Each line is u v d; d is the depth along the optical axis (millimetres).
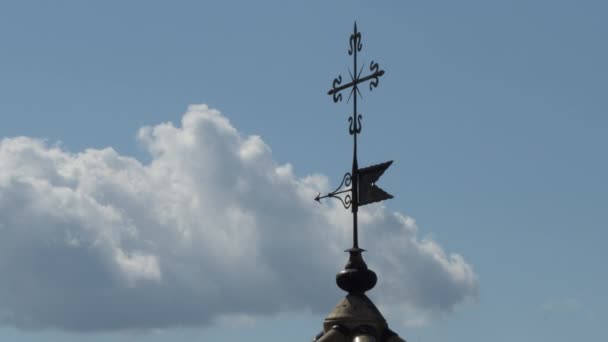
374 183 10664
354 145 11211
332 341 9602
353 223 10766
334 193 11219
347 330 9672
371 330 9633
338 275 10094
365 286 10023
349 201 10938
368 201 10664
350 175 11023
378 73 11164
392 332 9859
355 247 10336
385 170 10594
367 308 9812
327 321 9844
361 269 10047
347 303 9867
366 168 10836
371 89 11242
